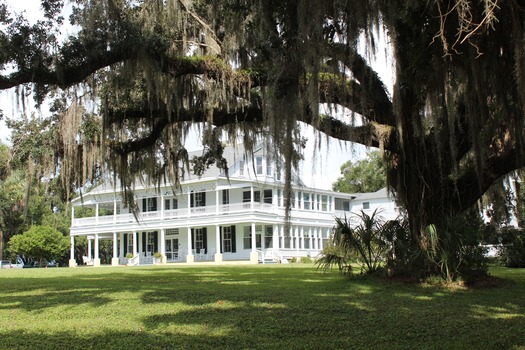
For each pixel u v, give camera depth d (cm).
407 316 722
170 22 1160
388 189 1216
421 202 1116
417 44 797
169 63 1138
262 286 1133
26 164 1448
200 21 1220
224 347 552
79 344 575
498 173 1128
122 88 1247
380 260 1202
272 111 966
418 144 1105
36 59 1030
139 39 1077
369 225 1190
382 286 1070
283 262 3381
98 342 584
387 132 1100
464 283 1055
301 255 3659
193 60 1146
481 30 696
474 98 834
